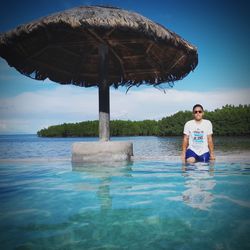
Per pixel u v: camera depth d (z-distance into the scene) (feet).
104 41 22.94
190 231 6.04
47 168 16.37
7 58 22.77
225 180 11.68
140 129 258.16
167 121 200.64
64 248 5.31
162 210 7.56
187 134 18.33
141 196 9.12
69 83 29.43
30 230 6.23
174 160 18.71
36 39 22.48
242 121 168.35
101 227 6.38
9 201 8.68
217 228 6.18
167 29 22.54
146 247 5.31
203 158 17.93
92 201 8.60
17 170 15.58
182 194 9.31
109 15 19.76
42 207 8.01
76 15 19.58
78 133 284.20
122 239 5.67
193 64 24.27
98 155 20.13
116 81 30.58
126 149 20.59
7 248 5.32
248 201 8.30
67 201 8.64
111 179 12.35
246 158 18.66
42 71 26.50
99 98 23.30
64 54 26.78
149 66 28.40
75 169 15.85
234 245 5.32
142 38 22.77
